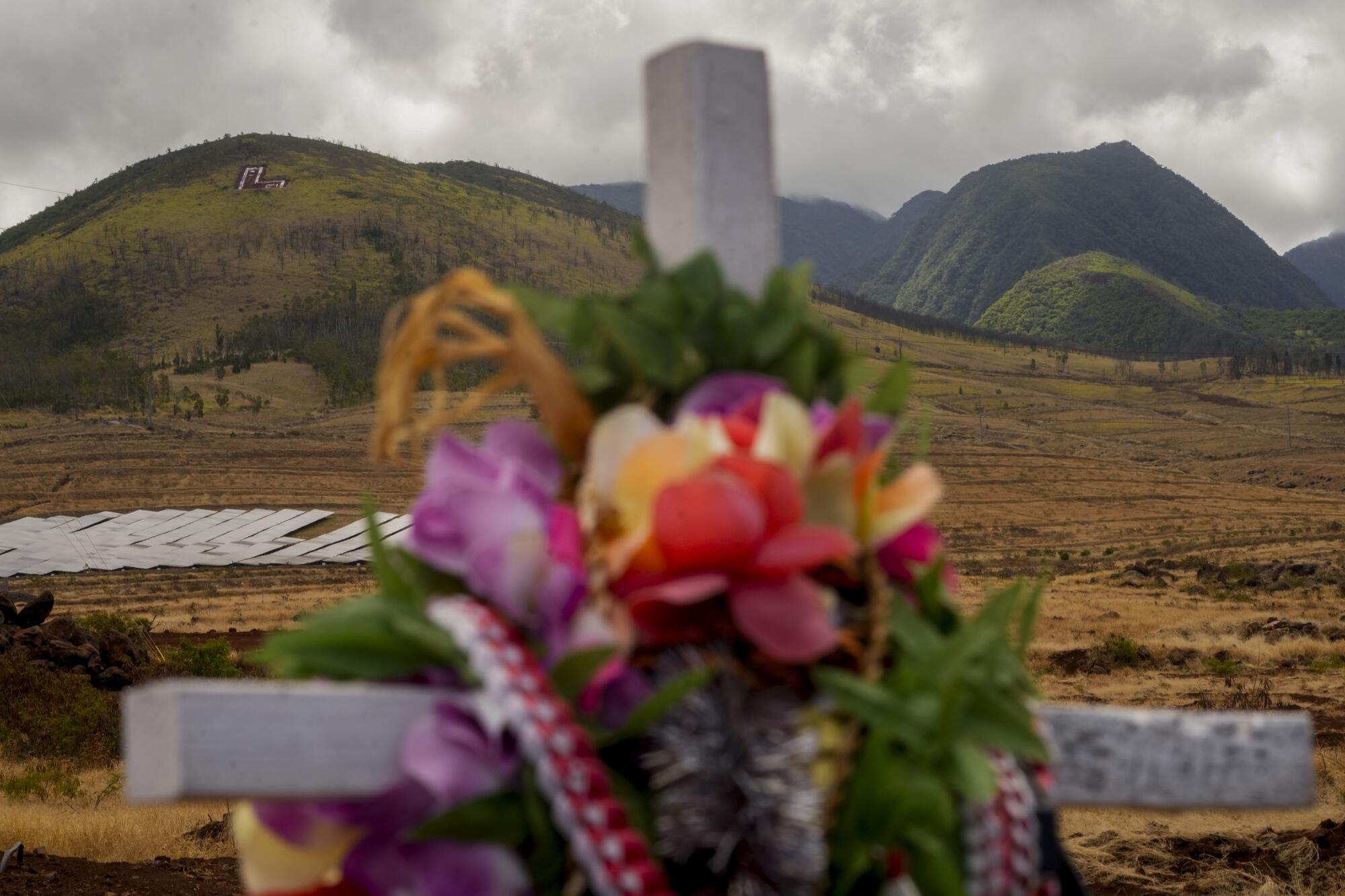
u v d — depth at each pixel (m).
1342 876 7.21
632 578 1.25
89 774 16.48
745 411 1.36
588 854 1.13
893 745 1.29
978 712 1.29
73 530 93.81
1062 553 90.38
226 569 77.81
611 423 1.29
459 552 1.28
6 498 113.81
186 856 9.89
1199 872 7.64
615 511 1.27
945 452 151.88
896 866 1.24
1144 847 8.34
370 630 1.27
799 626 1.23
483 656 1.19
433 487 1.34
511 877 1.17
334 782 1.14
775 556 1.22
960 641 1.29
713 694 1.23
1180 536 104.44
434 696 1.18
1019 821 1.28
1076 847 8.51
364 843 1.22
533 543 1.24
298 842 1.25
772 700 1.25
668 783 1.21
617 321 1.37
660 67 1.56
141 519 99.56
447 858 1.17
